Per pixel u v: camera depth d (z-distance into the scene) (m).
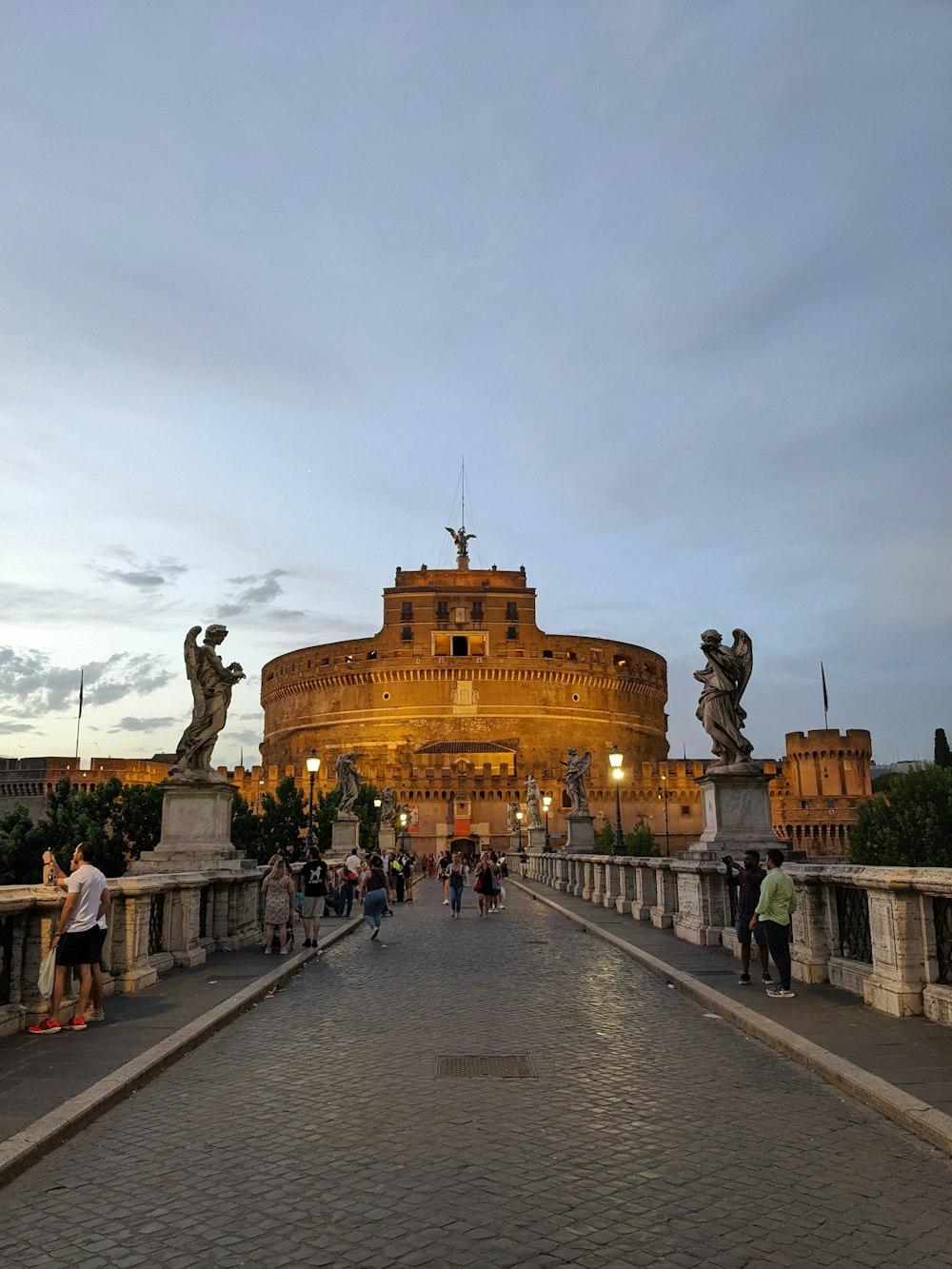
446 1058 9.77
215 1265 5.16
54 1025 10.45
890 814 60.56
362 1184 6.22
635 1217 5.66
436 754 120.12
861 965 11.91
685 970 14.88
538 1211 5.75
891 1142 6.91
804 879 13.02
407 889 43.44
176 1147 7.02
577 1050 10.06
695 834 114.44
